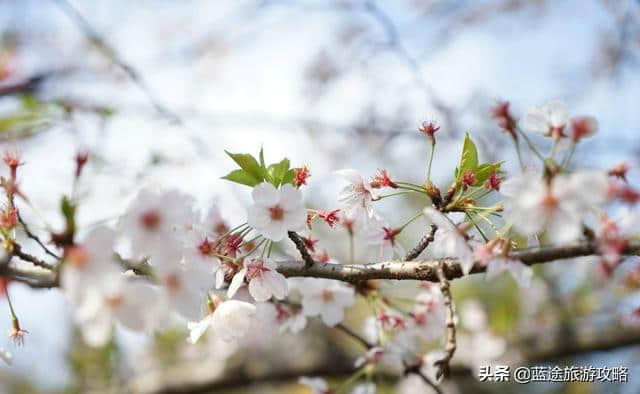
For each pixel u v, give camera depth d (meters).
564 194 0.93
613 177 0.95
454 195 1.02
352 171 1.04
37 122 1.30
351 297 1.09
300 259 1.06
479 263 0.99
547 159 0.94
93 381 1.66
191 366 1.77
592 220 0.98
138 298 0.93
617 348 1.50
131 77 1.35
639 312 1.16
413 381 1.42
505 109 0.97
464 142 1.01
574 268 1.61
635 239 0.95
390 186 1.03
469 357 1.52
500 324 1.56
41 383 1.72
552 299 1.64
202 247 1.01
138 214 0.95
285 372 1.66
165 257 0.95
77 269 0.92
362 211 1.04
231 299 1.04
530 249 0.97
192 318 0.95
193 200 1.04
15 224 0.96
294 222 1.01
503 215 0.98
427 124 1.02
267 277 1.02
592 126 0.95
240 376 1.69
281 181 1.02
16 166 0.97
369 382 1.11
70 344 1.64
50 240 0.93
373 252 1.06
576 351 1.52
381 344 1.11
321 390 1.12
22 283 0.95
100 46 1.37
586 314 1.58
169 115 1.33
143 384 1.72
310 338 1.70
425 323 1.10
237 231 1.02
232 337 1.02
